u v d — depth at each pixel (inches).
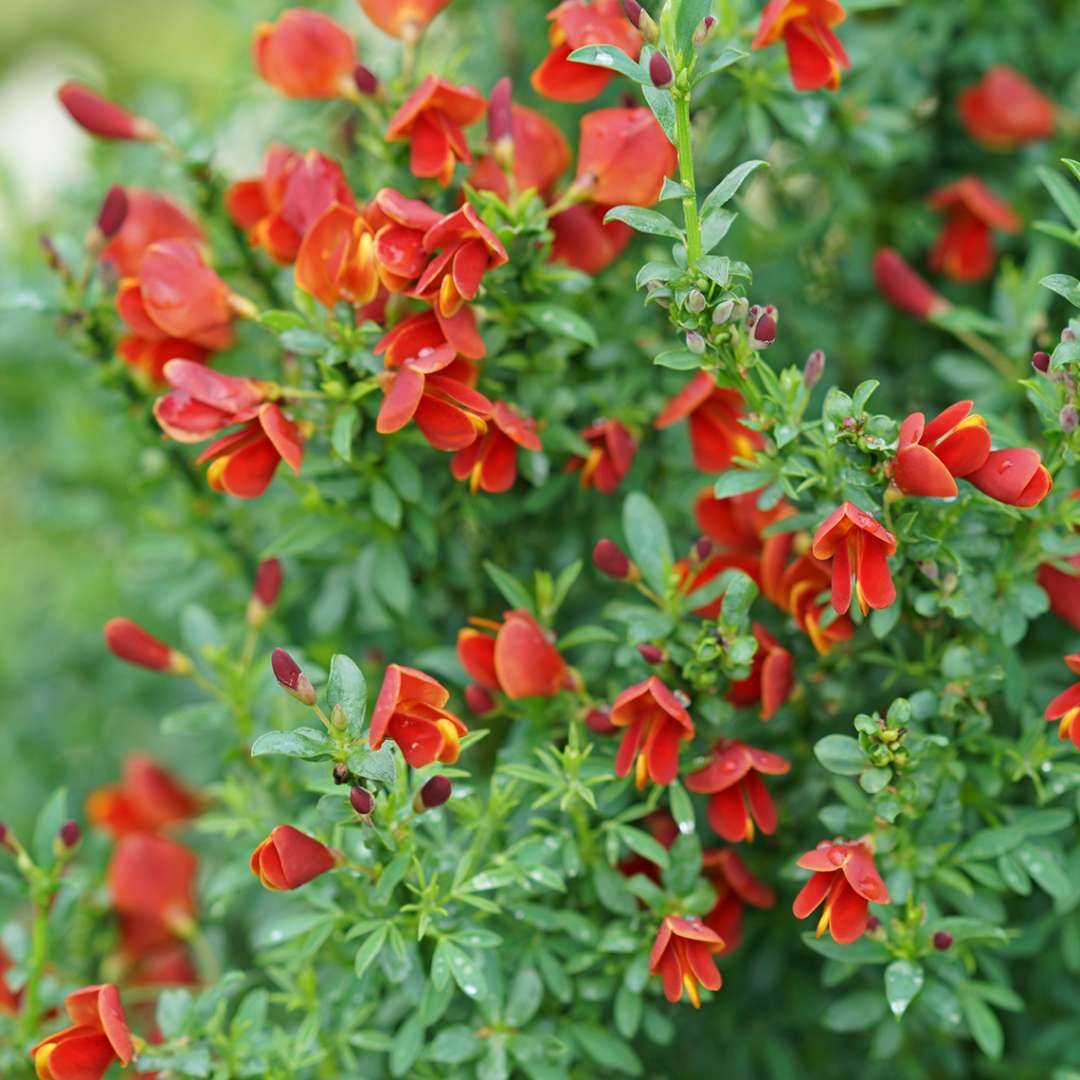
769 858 20.6
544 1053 19.4
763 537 19.3
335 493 20.2
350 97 20.2
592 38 19.4
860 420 18.3
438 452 20.5
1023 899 21.1
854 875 18.1
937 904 19.9
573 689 19.7
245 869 20.4
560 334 20.2
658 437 21.5
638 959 19.4
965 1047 22.2
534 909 19.5
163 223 21.3
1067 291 18.4
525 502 20.6
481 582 21.9
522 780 19.8
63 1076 18.3
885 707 20.3
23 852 20.0
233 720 20.9
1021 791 20.4
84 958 22.1
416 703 18.1
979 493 18.6
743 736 19.8
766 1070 22.4
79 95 21.0
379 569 20.7
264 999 19.6
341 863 18.7
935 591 19.0
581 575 21.7
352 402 19.5
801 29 19.4
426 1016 19.0
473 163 20.0
